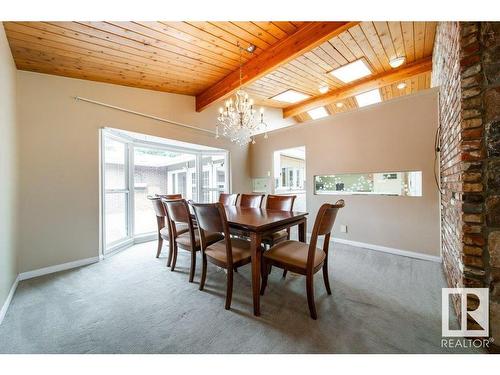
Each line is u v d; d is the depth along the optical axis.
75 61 2.49
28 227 2.43
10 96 2.10
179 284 2.21
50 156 2.59
